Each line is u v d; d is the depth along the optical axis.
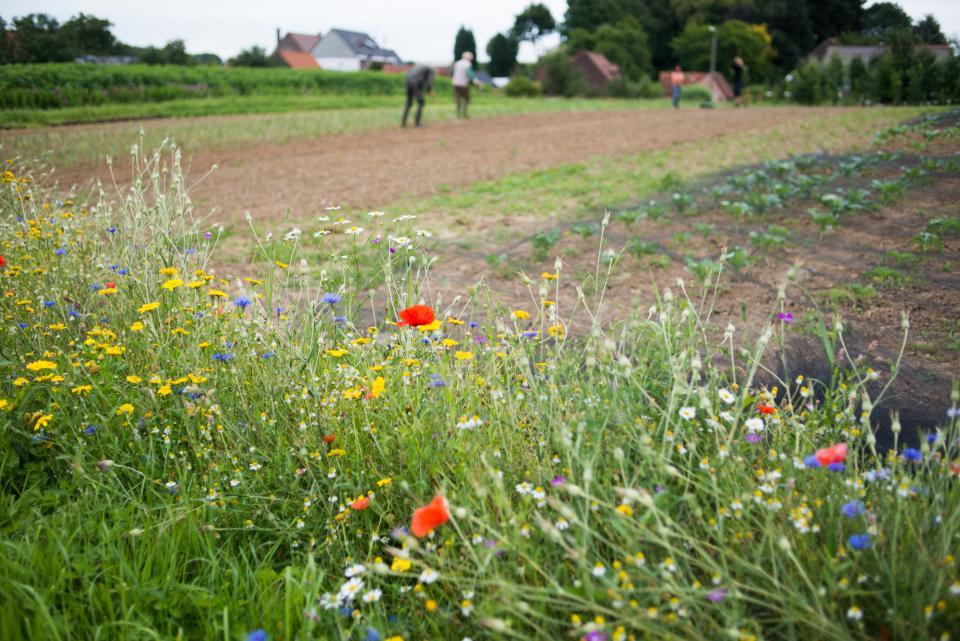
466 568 1.77
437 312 3.48
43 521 2.24
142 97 30.80
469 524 1.93
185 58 68.06
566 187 9.91
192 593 2.00
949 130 12.23
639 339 2.91
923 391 3.50
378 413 2.58
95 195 8.76
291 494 2.43
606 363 2.41
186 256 3.71
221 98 32.94
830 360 2.73
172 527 2.20
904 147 11.23
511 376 2.82
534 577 1.76
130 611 1.79
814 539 1.82
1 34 64.75
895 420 2.07
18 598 1.86
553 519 1.95
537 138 17.17
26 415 2.76
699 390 2.07
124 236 4.11
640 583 1.63
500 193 9.78
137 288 3.65
